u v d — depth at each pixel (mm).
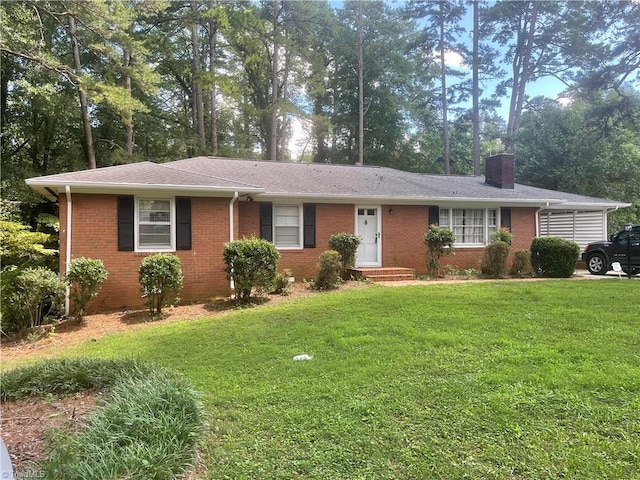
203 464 2969
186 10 22766
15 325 8031
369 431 3363
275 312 8094
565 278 12312
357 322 6996
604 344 5375
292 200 12578
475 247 14688
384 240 13586
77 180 9297
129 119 15609
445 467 2824
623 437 3133
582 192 23281
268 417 3701
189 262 10531
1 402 4102
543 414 3529
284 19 26359
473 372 4547
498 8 27781
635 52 23953
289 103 25219
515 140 26953
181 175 10930
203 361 5512
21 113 19000
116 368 4602
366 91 31375
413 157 32625
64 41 19219
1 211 12148
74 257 9609
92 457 2719
